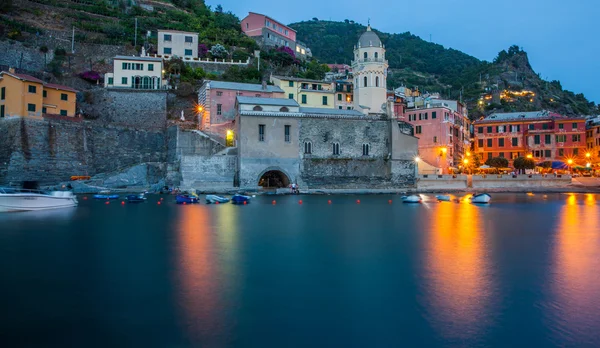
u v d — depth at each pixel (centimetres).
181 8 14575
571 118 10525
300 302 1783
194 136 7994
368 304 1764
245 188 7406
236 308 1714
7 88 7306
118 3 13012
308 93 9950
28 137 7106
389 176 8275
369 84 9888
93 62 10219
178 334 1483
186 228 3653
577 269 2298
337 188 7938
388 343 1429
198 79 10400
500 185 8606
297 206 5656
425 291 1922
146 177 7631
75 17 11531
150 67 9444
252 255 2616
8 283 2005
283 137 7769
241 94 9006
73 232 3388
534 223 4078
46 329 1513
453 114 10744
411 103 11538
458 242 3070
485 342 1441
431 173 9275
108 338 1452
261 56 12606
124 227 3681
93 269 2253
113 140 8038
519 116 11556
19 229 3531
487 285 2009
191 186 7325
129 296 1839
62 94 8044
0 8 10456
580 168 9488
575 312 1684
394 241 3095
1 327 1527
